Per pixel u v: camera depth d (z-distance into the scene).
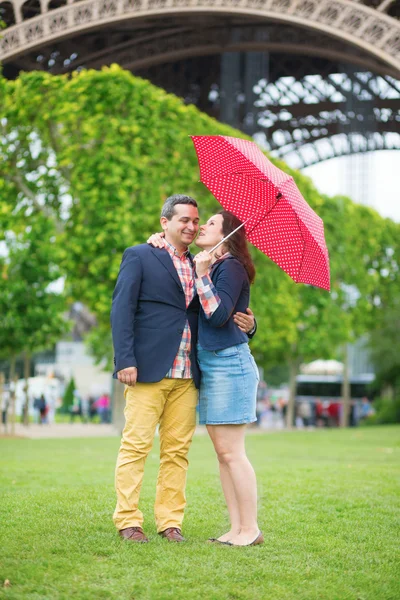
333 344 42.94
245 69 41.47
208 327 6.34
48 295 34.69
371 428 35.41
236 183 6.73
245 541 6.32
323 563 5.85
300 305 37.12
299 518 7.56
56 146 26.48
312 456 16.41
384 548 6.39
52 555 5.65
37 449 18.66
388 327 49.06
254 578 5.35
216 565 5.59
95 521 6.82
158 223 25.50
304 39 33.16
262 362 45.97
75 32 27.06
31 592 4.88
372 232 45.59
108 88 25.61
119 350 6.20
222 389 6.30
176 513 6.47
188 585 5.13
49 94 25.91
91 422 51.81
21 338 33.78
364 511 8.03
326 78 42.88
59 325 35.53
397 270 46.94
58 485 9.60
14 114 26.06
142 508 7.73
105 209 24.78
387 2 24.91
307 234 6.33
